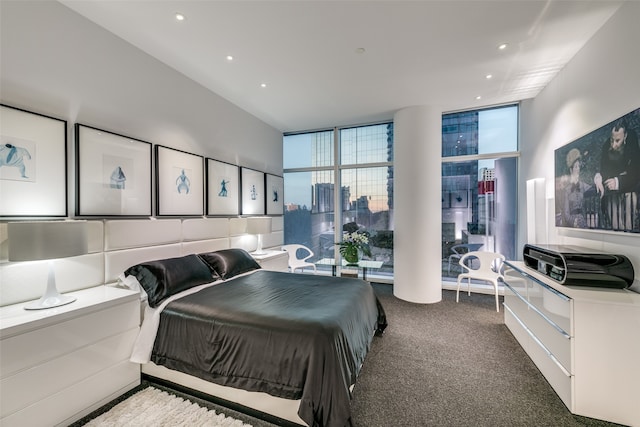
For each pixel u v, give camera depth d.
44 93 1.92
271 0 1.94
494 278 3.53
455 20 2.16
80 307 1.67
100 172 2.23
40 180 1.87
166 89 2.84
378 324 2.80
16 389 1.39
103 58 2.28
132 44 2.51
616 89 2.01
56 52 1.98
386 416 1.68
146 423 1.61
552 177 3.06
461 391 1.91
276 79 3.15
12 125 1.75
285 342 1.57
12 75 1.76
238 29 2.28
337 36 2.37
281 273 3.10
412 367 2.21
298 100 3.75
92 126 2.19
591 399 1.66
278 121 4.62
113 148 2.32
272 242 4.70
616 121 1.94
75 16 2.09
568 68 2.73
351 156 5.04
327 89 3.42
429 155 3.87
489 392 1.90
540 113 3.37
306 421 1.42
